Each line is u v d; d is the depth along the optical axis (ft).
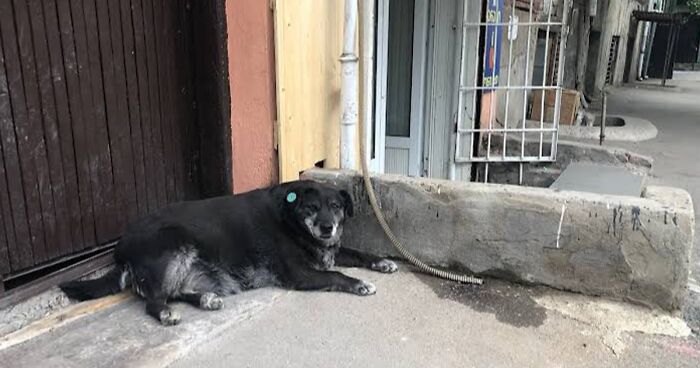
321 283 6.15
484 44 11.75
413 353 5.05
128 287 6.02
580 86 27.22
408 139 11.75
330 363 4.86
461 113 11.67
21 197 5.41
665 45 53.11
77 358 4.73
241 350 5.02
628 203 5.77
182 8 6.68
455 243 6.57
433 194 6.58
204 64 6.82
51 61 5.49
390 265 6.75
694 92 37.60
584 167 13.06
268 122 7.10
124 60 6.17
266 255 6.12
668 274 5.70
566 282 6.17
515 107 16.76
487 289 6.32
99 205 6.15
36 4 5.30
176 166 6.97
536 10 17.26
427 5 11.06
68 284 5.53
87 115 5.89
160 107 6.64
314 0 7.43
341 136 7.78
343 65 7.58
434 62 11.40
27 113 5.36
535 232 6.15
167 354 4.85
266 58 6.87
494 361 4.96
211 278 5.97
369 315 5.71
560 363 4.95
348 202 6.46
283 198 6.15
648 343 5.29
